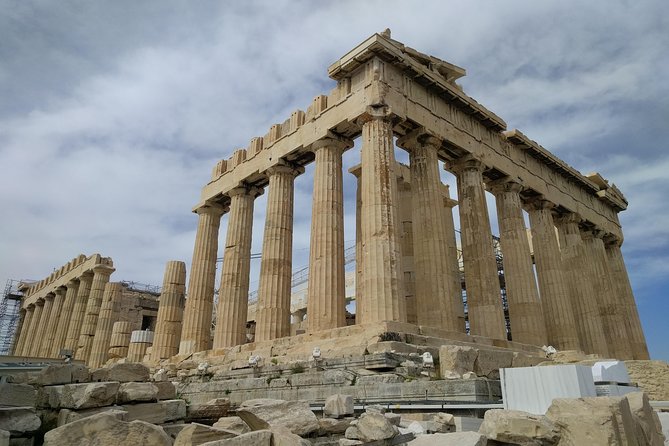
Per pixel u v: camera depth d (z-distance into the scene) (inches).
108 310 1595.7
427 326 682.8
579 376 305.9
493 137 1024.2
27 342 2112.5
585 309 1138.0
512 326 939.3
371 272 685.3
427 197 820.0
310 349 672.4
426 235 800.9
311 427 272.4
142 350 1364.4
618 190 1460.4
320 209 821.9
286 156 972.6
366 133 777.6
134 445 218.5
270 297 888.3
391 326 615.2
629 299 1360.7
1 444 227.6
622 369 373.7
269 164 1008.2
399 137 888.3
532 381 323.6
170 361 1033.5
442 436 245.9
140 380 350.9
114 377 338.0
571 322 1023.6
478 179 932.0
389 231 703.1
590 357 767.1
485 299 837.8
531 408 318.3
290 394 519.8
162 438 222.1
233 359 815.7
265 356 748.6
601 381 358.6
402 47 859.4
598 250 1314.0
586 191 1337.4
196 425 226.1
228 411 368.8
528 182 1075.9
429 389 413.7
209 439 226.1
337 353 602.2
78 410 280.4
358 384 478.0
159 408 316.5
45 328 2021.4
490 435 262.2
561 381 310.0
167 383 353.4
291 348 715.4
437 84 890.7
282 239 936.9
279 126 1037.8
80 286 1768.0
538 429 252.7
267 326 866.1
